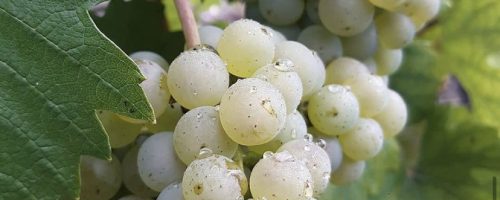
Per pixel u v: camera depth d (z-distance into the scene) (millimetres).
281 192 180
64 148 190
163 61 223
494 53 366
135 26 272
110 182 220
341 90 232
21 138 189
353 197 357
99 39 189
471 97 385
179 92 198
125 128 214
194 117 192
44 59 189
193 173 182
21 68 189
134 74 188
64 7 190
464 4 365
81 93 189
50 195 190
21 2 189
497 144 369
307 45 253
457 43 378
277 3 251
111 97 188
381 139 250
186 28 211
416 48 388
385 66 280
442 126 386
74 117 189
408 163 386
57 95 189
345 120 231
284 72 201
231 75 210
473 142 375
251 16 263
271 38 207
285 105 192
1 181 188
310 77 217
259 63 204
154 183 200
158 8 276
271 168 182
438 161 385
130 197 220
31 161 189
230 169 183
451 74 394
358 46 261
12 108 189
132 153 223
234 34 203
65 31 189
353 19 245
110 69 188
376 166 372
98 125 189
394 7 250
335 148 239
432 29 383
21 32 189
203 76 195
